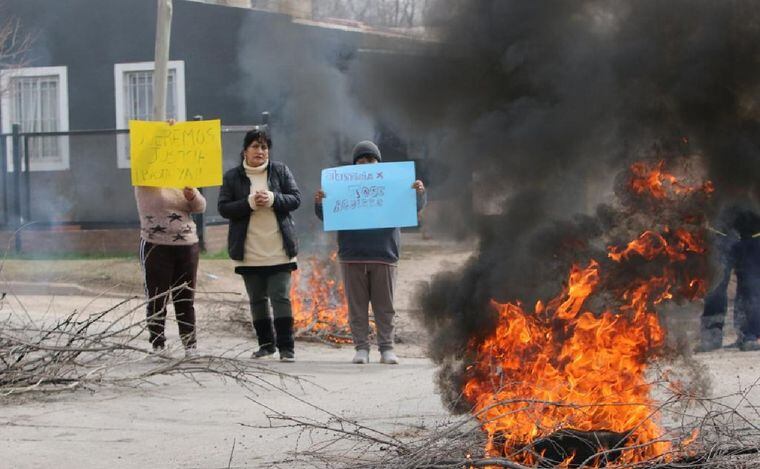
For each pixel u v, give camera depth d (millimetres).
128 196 20828
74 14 23844
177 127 9336
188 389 7906
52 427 6410
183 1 23234
